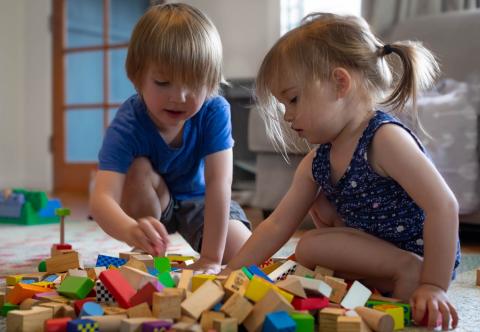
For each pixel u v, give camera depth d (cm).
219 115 126
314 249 99
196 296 73
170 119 109
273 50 97
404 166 88
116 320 70
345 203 101
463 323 84
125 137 121
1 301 89
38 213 232
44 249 162
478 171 184
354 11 333
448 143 181
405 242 98
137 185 130
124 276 82
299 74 93
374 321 73
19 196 230
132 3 395
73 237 188
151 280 78
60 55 430
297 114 96
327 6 341
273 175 227
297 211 106
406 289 92
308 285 80
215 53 110
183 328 65
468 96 189
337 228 99
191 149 129
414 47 99
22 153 450
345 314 74
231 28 355
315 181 104
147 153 128
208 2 360
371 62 97
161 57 104
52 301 82
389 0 277
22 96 446
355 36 97
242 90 329
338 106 95
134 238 98
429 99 185
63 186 433
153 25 108
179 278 85
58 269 107
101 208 111
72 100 428
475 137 182
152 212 134
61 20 428
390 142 90
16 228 216
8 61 442
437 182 86
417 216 96
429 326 79
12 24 442
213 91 112
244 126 338
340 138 98
